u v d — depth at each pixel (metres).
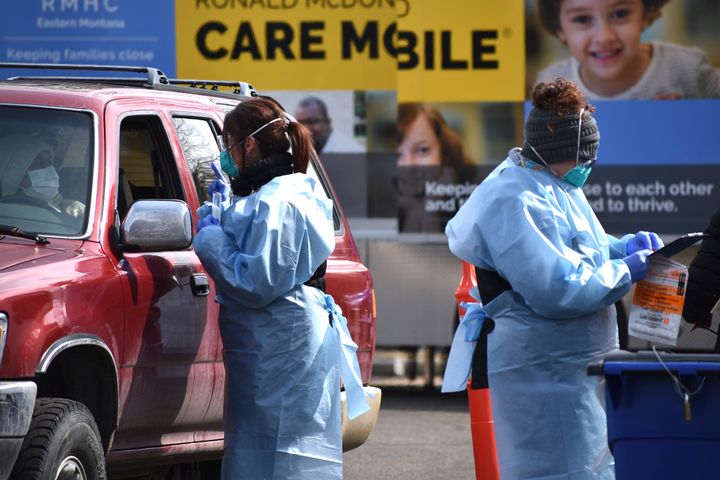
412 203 43.38
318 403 20.52
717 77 42.44
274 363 20.31
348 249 28.42
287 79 43.59
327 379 20.64
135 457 22.88
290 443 20.34
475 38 42.91
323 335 20.59
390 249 43.50
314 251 20.39
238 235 20.19
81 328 20.64
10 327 19.45
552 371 19.95
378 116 43.44
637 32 42.47
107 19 44.31
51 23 44.66
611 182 43.06
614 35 42.47
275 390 20.31
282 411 20.28
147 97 24.86
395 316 43.56
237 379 20.50
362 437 27.06
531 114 20.08
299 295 20.45
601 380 18.20
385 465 34.47
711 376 17.14
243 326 20.42
